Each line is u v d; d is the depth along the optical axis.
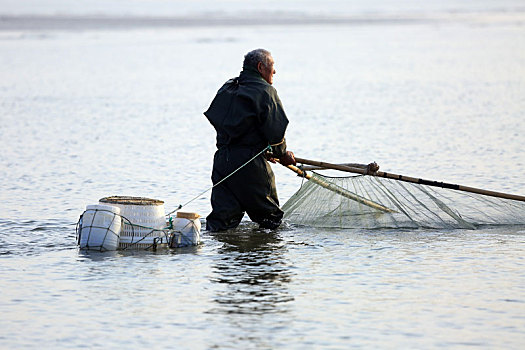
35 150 45.81
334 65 102.50
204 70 96.69
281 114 27.38
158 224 25.56
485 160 41.56
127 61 106.69
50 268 23.16
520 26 179.50
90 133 52.53
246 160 27.39
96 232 25.02
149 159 43.03
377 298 20.66
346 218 29.02
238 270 23.11
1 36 149.38
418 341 17.97
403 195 29.34
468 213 29.47
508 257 24.45
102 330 18.62
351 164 29.28
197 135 51.94
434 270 23.09
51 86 81.12
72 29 172.50
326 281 22.06
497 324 18.91
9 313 19.62
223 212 27.73
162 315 19.52
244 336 18.23
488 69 95.06
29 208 31.23
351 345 17.77
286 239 26.91
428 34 158.12
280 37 149.25
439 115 59.75
